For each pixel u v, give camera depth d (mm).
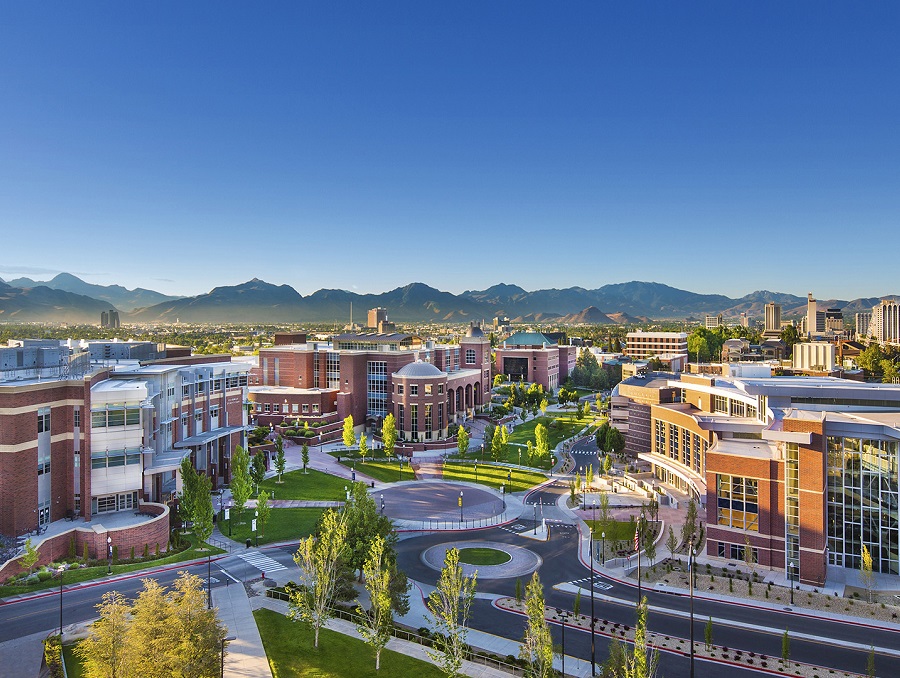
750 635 54469
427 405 144875
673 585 66250
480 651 51562
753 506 72062
